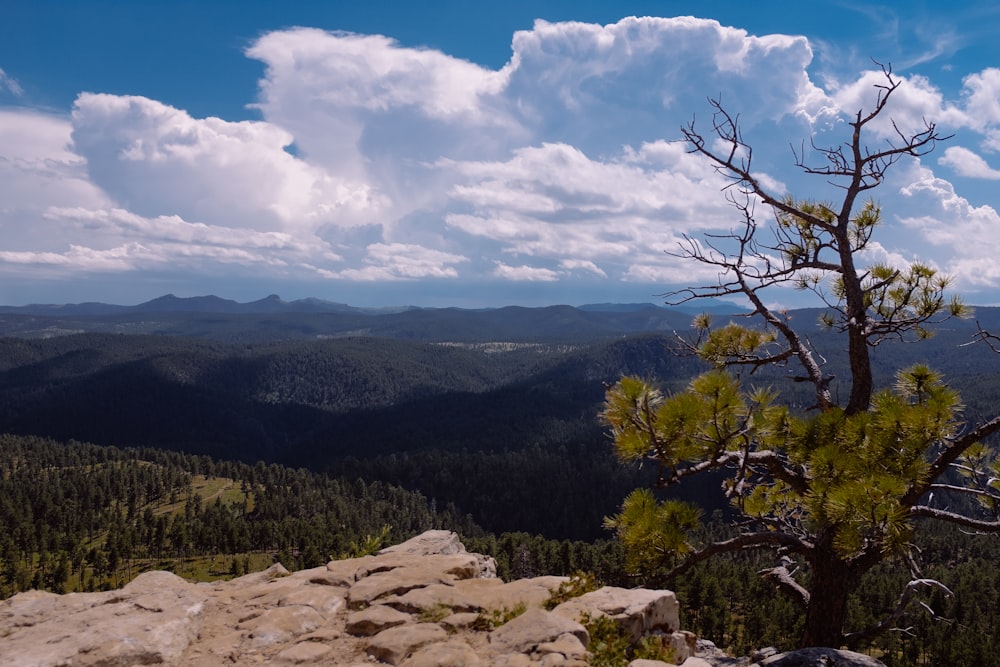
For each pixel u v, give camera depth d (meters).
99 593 7.39
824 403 9.91
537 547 133.12
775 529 10.91
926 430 7.77
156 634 6.09
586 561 122.12
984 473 8.54
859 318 10.07
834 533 8.41
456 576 8.09
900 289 10.37
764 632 89.50
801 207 11.66
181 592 7.30
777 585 10.29
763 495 11.29
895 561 9.00
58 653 5.64
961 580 109.25
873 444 7.93
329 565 8.51
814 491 8.04
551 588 7.49
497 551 129.88
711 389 8.08
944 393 7.86
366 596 7.07
